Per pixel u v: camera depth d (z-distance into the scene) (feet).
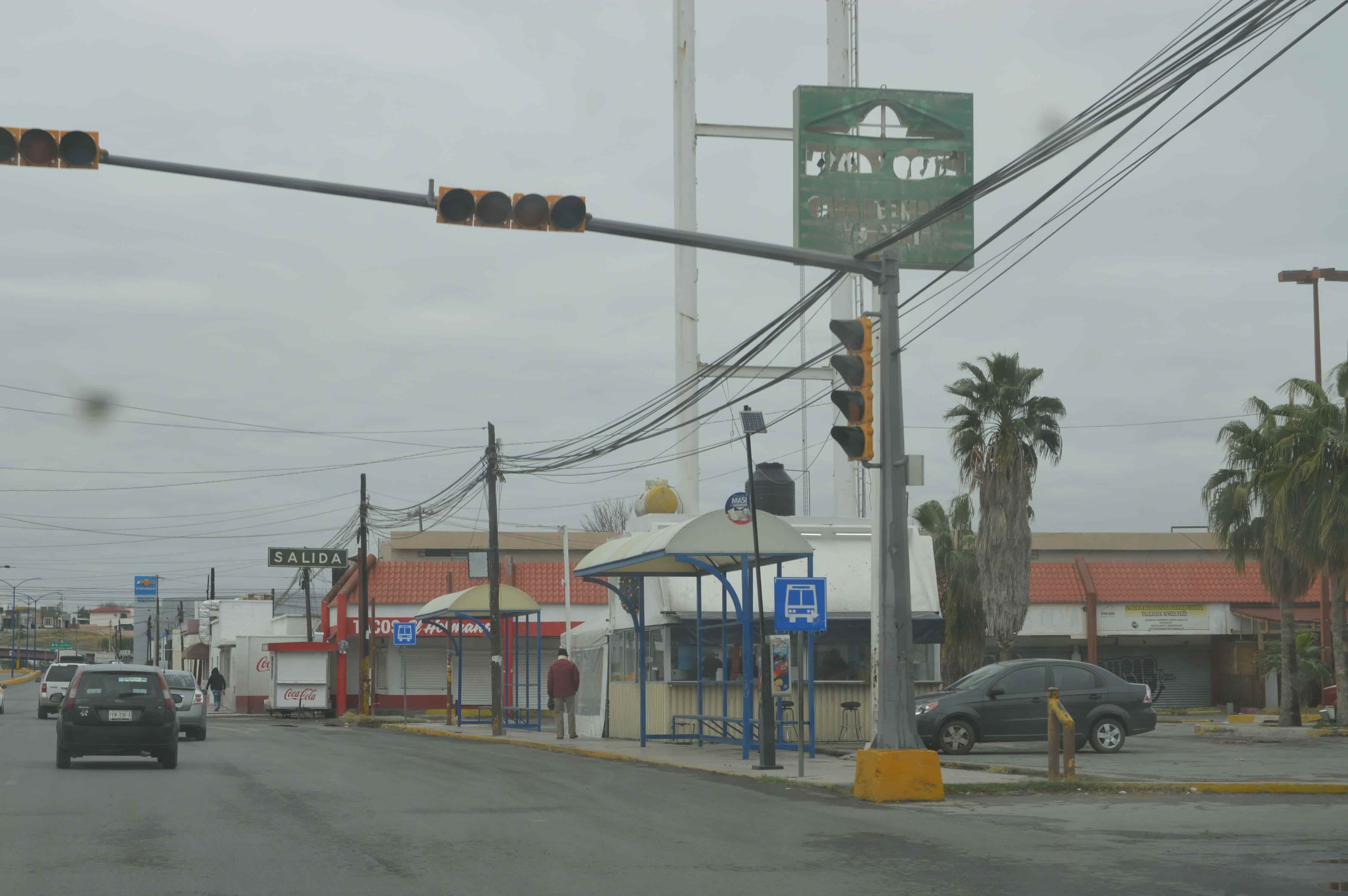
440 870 34.09
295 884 31.89
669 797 53.83
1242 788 55.67
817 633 92.12
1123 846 38.75
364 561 163.73
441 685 183.83
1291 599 111.75
